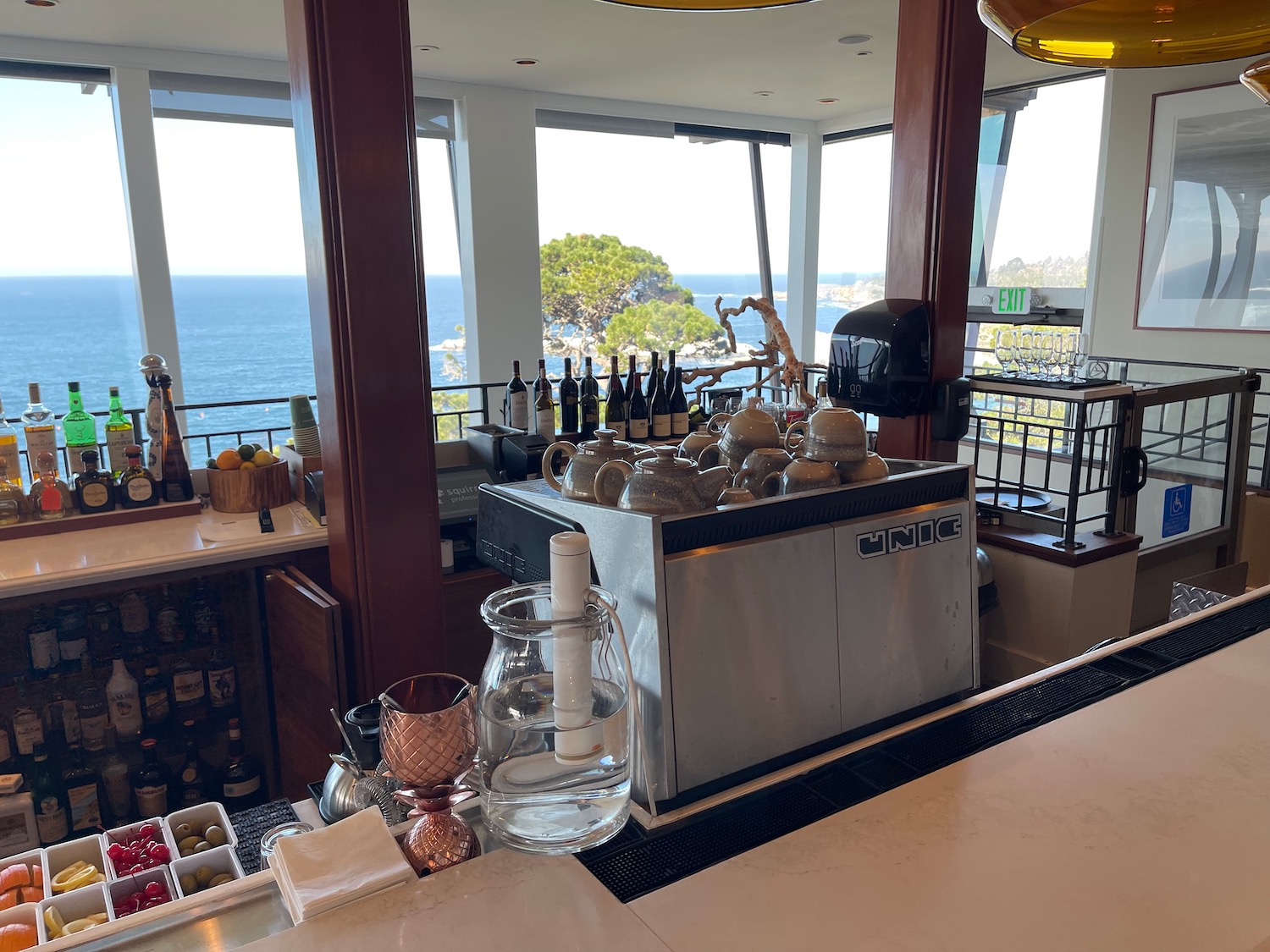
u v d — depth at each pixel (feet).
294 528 7.75
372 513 6.79
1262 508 12.11
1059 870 2.56
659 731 2.89
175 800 8.03
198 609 8.07
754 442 3.80
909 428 8.64
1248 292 14.08
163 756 8.11
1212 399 10.37
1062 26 2.80
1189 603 5.81
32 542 7.38
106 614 7.73
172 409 8.30
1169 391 9.32
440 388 15.78
